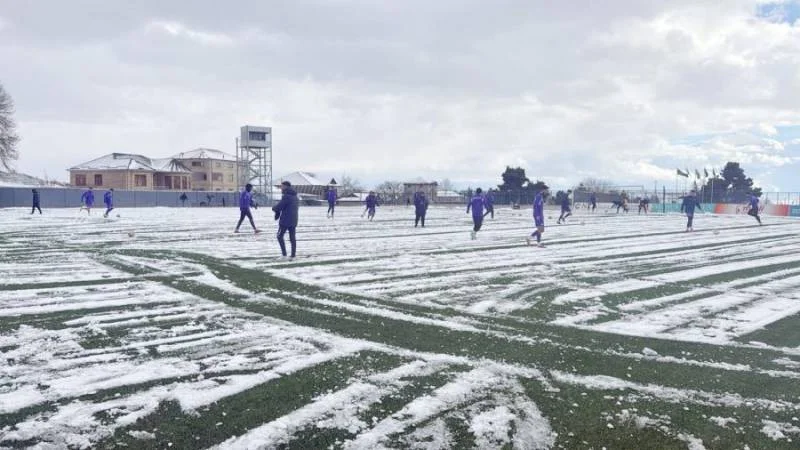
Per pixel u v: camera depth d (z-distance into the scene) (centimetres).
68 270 1132
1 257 1330
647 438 405
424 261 1362
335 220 3291
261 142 7669
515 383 510
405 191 9781
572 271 1231
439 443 391
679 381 525
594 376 534
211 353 586
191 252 1463
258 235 2048
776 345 659
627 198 5575
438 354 593
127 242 1725
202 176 9425
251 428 409
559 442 396
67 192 5931
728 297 951
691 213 2648
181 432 401
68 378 505
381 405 455
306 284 1012
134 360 559
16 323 697
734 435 412
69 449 374
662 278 1148
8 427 403
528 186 8556
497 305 860
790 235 2375
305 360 566
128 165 8219
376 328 701
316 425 416
